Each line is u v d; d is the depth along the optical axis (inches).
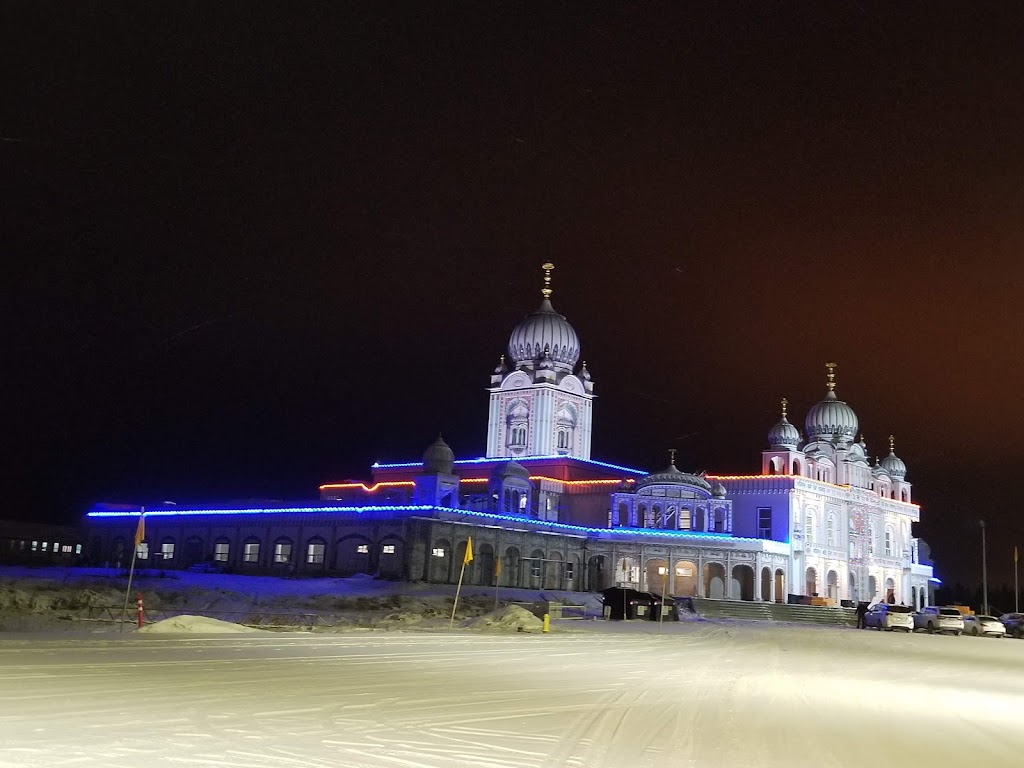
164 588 2755.9
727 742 717.3
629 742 690.2
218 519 4480.8
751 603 4050.2
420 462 5561.0
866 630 3474.4
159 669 975.6
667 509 4635.8
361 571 3892.7
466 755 606.9
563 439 5374.0
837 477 5339.6
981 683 1413.6
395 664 1179.3
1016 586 4948.3
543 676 1131.3
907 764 671.1
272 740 619.8
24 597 2174.0
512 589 3828.7
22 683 823.7
